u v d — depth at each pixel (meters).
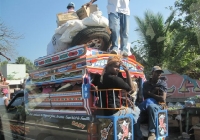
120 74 4.23
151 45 12.59
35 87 4.74
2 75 4.43
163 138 4.14
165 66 11.80
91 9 5.28
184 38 10.45
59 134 4.05
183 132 7.61
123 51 4.51
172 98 10.96
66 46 4.86
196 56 10.58
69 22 4.65
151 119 3.99
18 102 5.21
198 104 7.56
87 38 4.53
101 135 3.46
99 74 3.82
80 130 3.68
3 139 4.91
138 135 3.85
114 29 4.59
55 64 4.38
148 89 4.51
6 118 4.96
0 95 4.87
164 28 12.28
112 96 3.56
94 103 3.60
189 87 10.55
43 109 4.47
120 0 4.73
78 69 3.78
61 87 4.14
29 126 4.69
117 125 3.34
